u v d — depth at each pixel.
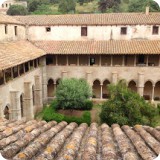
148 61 37.50
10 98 23.03
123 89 22.89
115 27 38.06
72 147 7.59
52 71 37.94
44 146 7.86
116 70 36.44
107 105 22.48
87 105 31.56
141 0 67.06
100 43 37.56
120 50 34.94
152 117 22.75
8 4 80.94
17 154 6.82
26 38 39.81
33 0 78.75
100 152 7.60
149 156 6.84
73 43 38.28
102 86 39.47
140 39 38.03
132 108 21.30
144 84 38.19
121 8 72.38
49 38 39.75
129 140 8.72
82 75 37.31
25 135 8.59
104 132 9.79
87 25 38.41
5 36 31.20
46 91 38.06
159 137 8.73
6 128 9.59
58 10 74.75
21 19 40.53
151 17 38.44
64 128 10.59
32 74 31.69
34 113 31.62
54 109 30.58
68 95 28.92
